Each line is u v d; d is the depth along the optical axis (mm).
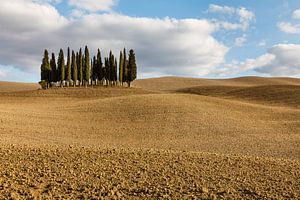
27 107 56594
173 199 12891
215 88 126688
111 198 12820
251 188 14273
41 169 15633
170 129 39969
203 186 14344
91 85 106062
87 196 12922
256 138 36094
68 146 21766
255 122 46656
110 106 54469
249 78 187375
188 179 15172
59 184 13969
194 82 175625
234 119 47000
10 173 14656
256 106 63844
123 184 14227
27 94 87750
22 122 39844
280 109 62250
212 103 59969
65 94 87625
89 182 14359
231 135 37531
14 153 17844
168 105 52844
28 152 18281
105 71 105438
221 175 15992
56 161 16938
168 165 17172
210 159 18984
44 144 24234
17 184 13695
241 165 17906
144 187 14000
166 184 14383
